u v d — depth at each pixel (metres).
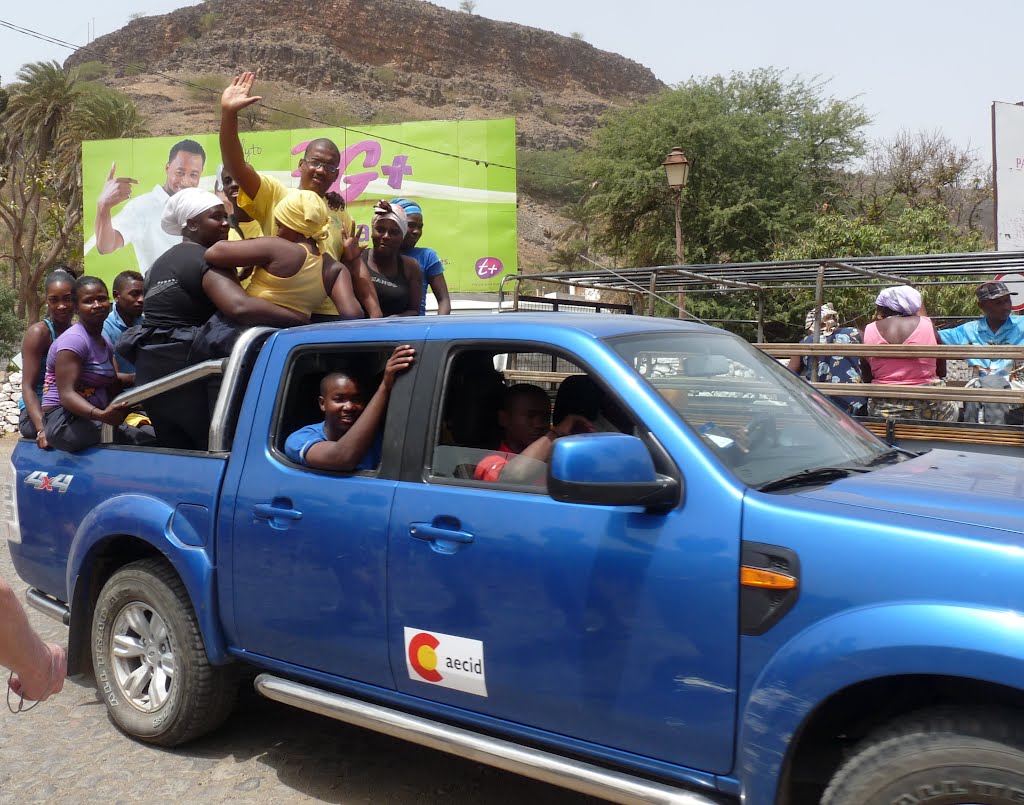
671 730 2.70
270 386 3.77
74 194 34.97
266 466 3.67
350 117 139.75
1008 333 6.50
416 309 5.91
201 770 3.89
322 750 4.07
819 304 6.91
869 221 26.45
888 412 5.83
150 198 22.44
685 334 3.43
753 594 2.55
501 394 3.56
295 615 3.53
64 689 4.82
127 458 4.20
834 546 2.46
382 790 3.72
